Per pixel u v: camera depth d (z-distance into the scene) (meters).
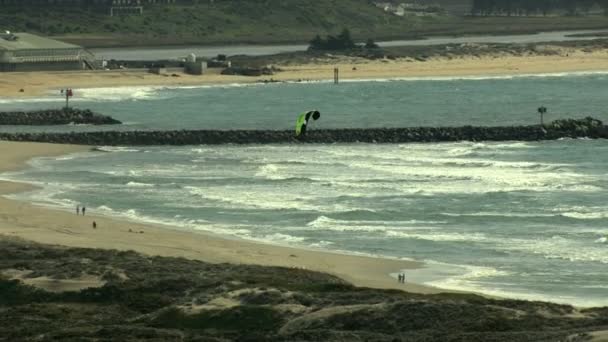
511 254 123.94
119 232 135.62
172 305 96.88
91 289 101.94
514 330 87.44
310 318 91.38
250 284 102.75
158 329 90.06
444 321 89.81
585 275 115.31
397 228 136.62
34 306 98.69
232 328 92.19
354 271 117.44
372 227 137.25
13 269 109.81
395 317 90.69
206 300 97.19
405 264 120.44
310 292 100.44
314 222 139.62
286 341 85.62
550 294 109.06
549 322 89.19
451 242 129.38
